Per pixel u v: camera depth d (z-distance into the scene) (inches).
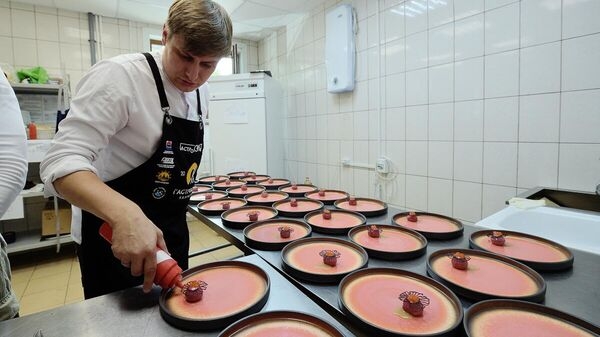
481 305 20.8
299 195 59.6
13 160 24.7
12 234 97.4
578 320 19.4
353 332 20.5
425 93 74.5
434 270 26.4
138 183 34.0
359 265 28.2
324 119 106.0
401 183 82.5
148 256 21.1
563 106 53.5
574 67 51.9
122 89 28.8
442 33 69.8
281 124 123.3
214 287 24.4
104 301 22.4
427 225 39.4
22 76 95.3
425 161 76.1
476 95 65.0
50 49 106.3
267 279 24.6
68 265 96.7
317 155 110.8
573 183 53.4
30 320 20.0
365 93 90.0
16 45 101.4
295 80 119.0
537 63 55.9
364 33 88.4
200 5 26.7
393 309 21.5
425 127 75.3
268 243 33.0
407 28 77.1
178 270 22.5
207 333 19.2
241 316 20.1
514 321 19.9
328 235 37.4
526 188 59.2
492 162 63.7
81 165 24.0
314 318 19.7
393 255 29.6
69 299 77.1
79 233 38.0
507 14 59.1
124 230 21.2
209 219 45.3
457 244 33.8
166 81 33.1
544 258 28.8
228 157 116.0
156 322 20.1
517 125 59.4
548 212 45.3
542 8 54.6
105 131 28.0
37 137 95.0
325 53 101.9
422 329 19.3
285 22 119.3
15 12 100.7
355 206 49.6
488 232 35.3
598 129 50.3
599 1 48.7
